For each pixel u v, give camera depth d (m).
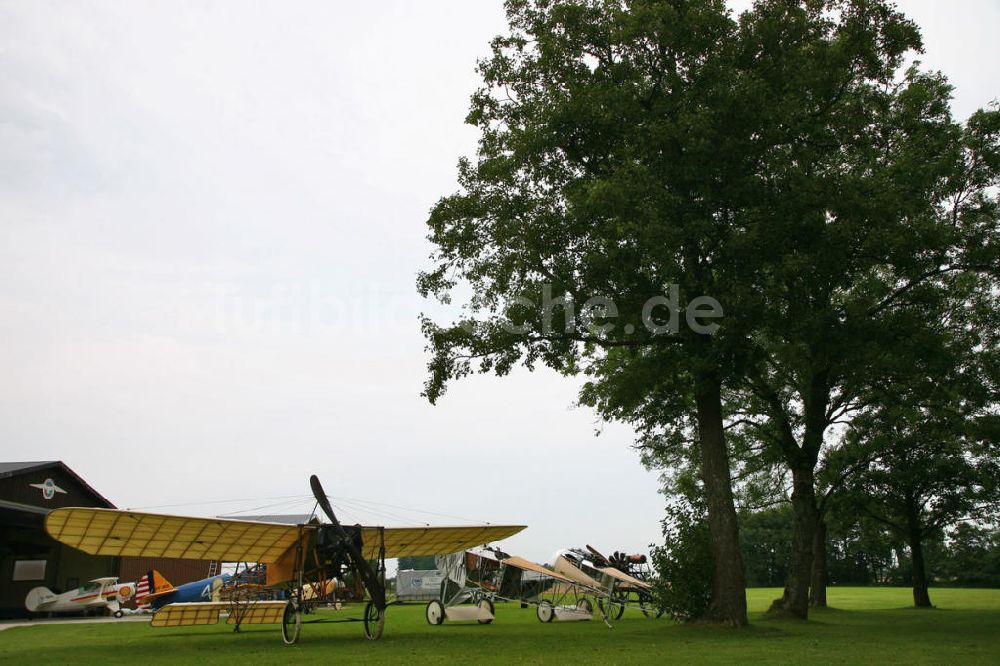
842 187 14.04
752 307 13.66
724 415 23.64
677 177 14.45
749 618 20.17
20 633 16.44
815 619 20.48
